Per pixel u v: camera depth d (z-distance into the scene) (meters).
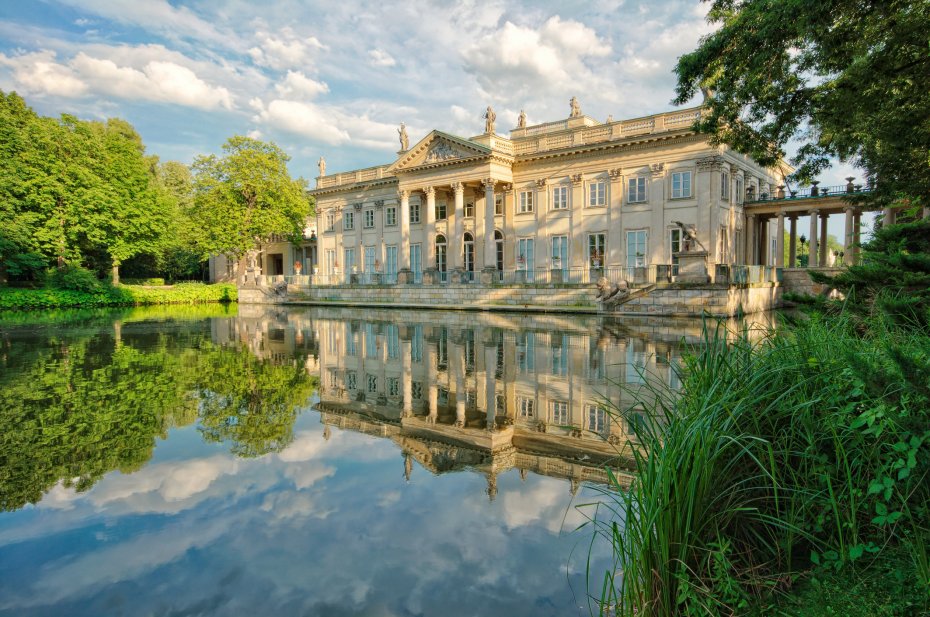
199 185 55.81
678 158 37.34
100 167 51.03
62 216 47.97
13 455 7.53
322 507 5.91
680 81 15.33
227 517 5.66
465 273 44.56
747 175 42.78
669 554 3.69
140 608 4.06
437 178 46.53
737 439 4.09
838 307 10.63
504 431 8.79
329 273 61.22
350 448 7.96
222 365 15.32
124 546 5.04
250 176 56.47
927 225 12.16
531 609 4.04
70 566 4.68
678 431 4.14
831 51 11.73
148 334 23.94
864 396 4.36
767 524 4.27
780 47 12.78
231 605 4.10
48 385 12.33
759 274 33.00
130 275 68.44
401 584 4.39
